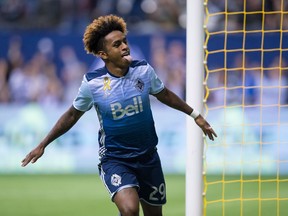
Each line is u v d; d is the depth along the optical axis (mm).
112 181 20312
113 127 20469
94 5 58812
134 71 20359
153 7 58469
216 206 34781
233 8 54812
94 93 20281
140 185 21141
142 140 20688
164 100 21031
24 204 36594
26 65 50906
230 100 47781
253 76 47844
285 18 50656
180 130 49062
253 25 53812
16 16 58531
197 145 21703
